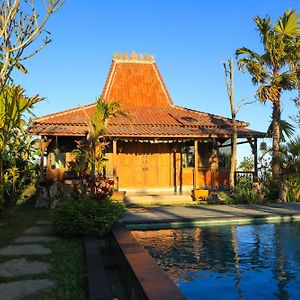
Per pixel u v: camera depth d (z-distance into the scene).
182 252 9.24
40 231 11.25
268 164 21.42
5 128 12.73
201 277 7.22
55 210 10.64
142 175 22.64
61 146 21.38
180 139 20.94
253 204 17.98
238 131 21.28
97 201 11.21
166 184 22.78
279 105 20.75
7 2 8.91
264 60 20.44
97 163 14.00
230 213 14.23
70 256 8.19
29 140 18.94
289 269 7.71
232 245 9.98
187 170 22.72
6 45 8.95
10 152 16.12
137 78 26.73
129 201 19.12
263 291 6.42
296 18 19.73
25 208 17.17
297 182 19.83
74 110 22.91
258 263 8.20
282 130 21.72
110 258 8.79
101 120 14.67
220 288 6.59
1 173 13.58
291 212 14.34
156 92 26.38
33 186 19.92
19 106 12.62
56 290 5.98
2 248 8.94
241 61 20.12
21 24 9.10
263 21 20.00
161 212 14.71
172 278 7.18
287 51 20.50
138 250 7.33
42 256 8.16
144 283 5.11
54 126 20.42
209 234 11.49
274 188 20.36
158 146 22.91
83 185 12.38
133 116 22.80
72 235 10.32
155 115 23.81
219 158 23.19
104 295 5.26
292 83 20.23
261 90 20.06
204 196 19.81
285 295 6.23
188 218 12.84
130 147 22.61
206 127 22.16
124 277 6.91
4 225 12.34
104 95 25.64
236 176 21.56
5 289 6.03
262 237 10.99
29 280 6.50
